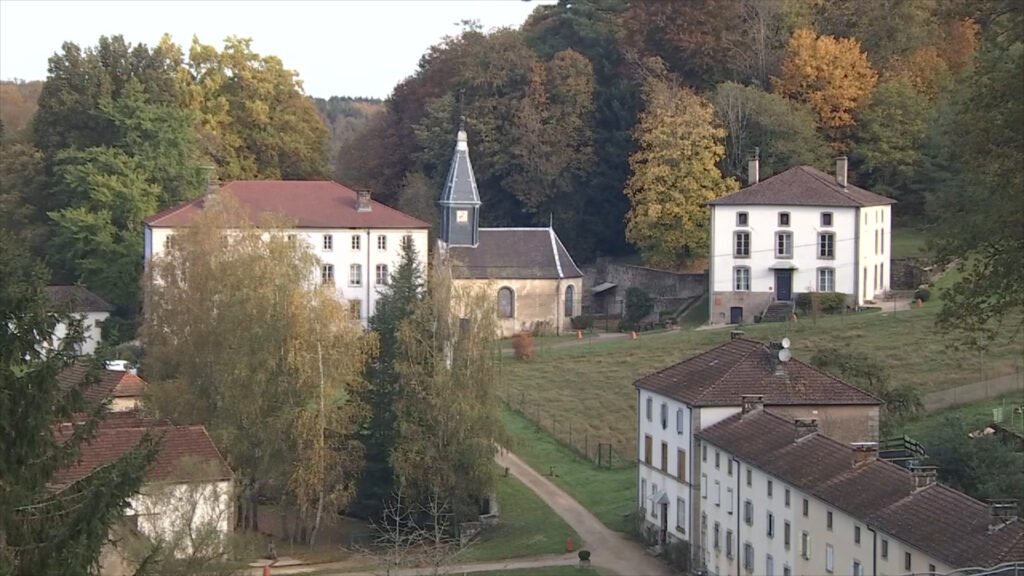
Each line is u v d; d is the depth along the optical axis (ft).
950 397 318.04
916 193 494.59
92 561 117.60
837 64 508.94
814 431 238.07
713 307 433.07
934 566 183.83
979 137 151.64
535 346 440.04
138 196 466.70
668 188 474.90
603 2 588.09
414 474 281.13
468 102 558.15
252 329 282.97
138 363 371.15
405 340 290.97
